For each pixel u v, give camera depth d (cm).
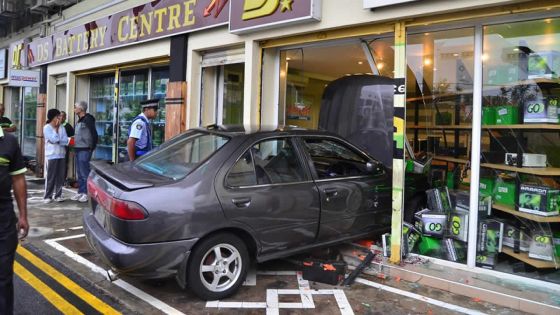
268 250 412
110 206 358
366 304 389
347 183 470
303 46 613
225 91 745
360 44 581
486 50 454
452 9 432
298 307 380
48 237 577
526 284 417
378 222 505
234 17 618
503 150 452
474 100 459
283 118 665
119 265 348
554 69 422
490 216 458
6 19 1420
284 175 428
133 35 819
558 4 387
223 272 386
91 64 962
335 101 660
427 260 479
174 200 358
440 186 516
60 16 1110
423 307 386
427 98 520
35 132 1299
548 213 421
